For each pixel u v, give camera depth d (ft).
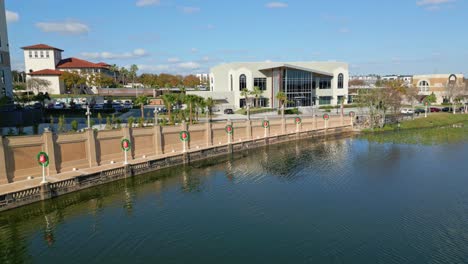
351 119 253.24
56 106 298.15
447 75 422.41
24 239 80.38
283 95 302.66
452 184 118.73
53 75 426.51
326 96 375.66
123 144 126.00
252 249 75.82
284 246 77.05
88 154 118.62
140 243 78.54
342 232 83.61
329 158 161.07
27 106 284.00
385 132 234.58
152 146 142.20
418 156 161.07
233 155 169.37
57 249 75.92
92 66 476.54
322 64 378.53
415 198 105.81
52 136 107.76
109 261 71.05
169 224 88.33
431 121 266.36
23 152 101.45
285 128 214.48
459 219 90.33
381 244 77.66
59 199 100.89
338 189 115.03
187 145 156.87
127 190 113.91
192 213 95.40
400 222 88.79
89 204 101.35
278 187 117.80
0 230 84.58
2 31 232.12
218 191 113.80
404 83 459.32
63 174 108.68
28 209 94.27
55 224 88.12
